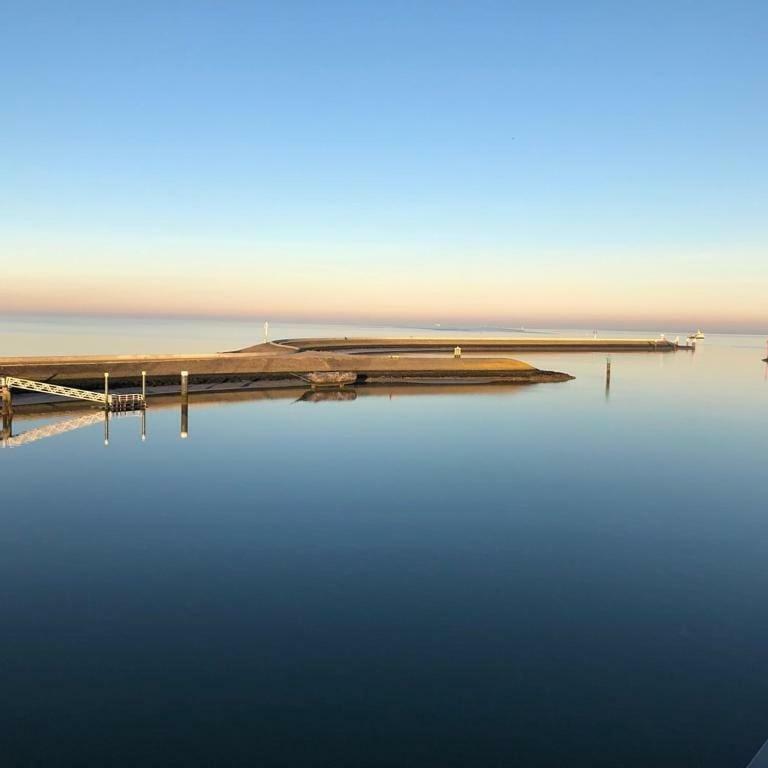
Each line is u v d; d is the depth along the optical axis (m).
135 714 16.39
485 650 19.78
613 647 20.11
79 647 19.34
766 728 16.47
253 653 19.28
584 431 55.97
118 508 32.38
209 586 23.73
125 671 18.19
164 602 22.39
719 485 39.09
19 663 18.45
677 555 27.80
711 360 155.88
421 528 30.50
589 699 17.48
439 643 20.12
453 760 15.15
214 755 15.09
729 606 23.05
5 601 22.16
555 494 36.62
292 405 67.81
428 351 158.62
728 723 16.62
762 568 26.50
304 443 48.38
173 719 16.25
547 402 74.19
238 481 37.69
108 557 26.20
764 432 56.84
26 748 15.13
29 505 32.59
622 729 16.33
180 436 49.72
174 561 25.97
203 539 28.42
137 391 72.81
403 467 41.88
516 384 93.56
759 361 153.88
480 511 33.28
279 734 15.85
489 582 24.69
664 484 39.16
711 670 18.97
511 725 16.38
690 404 74.31
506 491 37.06
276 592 23.39
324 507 33.25
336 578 24.72
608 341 197.25
